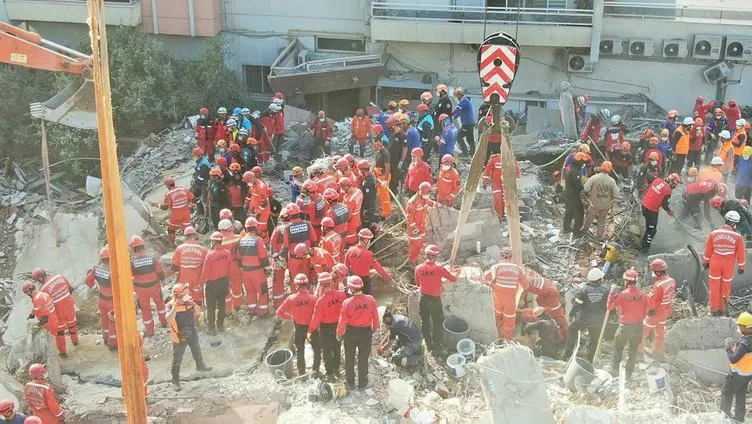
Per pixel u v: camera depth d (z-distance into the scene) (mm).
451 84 28531
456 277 13305
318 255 13797
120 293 8477
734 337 13383
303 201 15250
